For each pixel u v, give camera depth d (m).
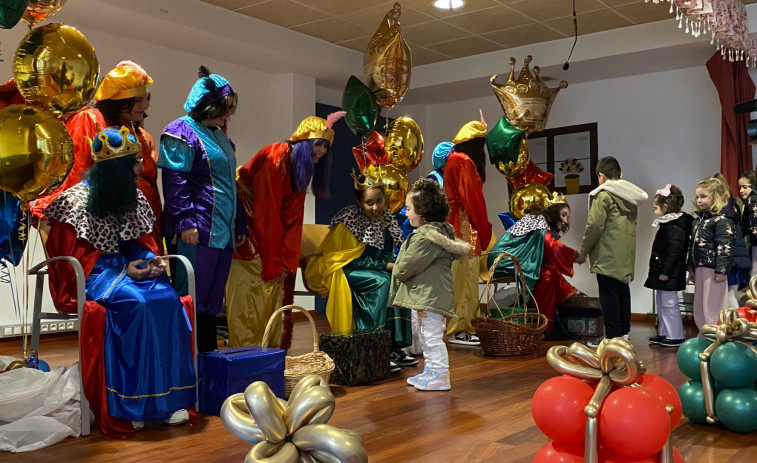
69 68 2.86
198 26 6.25
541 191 6.12
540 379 4.14
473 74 8.03
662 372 4.29
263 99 7.84
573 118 8.41
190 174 3.53
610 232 5.25
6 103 3.06
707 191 5.22
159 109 6.77
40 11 2.91
